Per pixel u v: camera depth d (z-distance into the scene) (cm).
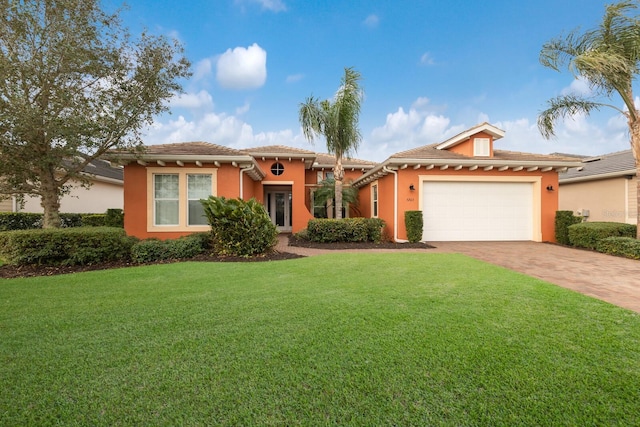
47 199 953
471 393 243
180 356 305
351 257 862
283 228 1897
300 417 220
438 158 1266
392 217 1318
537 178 1301
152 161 1160
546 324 375
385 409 226
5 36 821
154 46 1005
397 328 365
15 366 287
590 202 1650
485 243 1233
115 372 277
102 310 438
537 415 219
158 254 836
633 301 484
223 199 919
